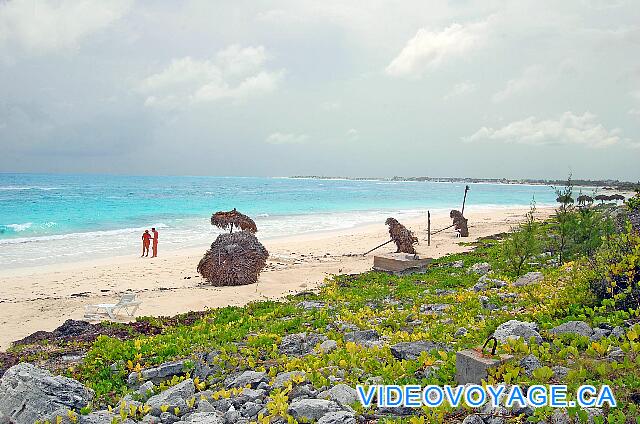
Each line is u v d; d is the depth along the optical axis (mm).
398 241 25812
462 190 172875
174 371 9102
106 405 7945
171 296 17953
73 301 17359
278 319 13156
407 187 194125
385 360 8422
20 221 41000
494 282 15336
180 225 41906
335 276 20422
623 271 9336
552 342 7730
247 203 69312
